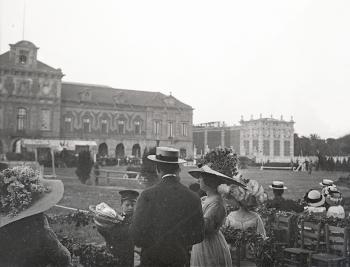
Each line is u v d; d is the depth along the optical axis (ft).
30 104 184.03
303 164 91.86
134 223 14.05
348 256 22.95
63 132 208.85
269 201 32.55
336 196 31.96
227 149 20.25
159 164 15.10
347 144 74.90
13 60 180.86
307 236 25.08
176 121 234.99
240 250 22.50
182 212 14.15
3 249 13.53
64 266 14.62
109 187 74.33
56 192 14.73
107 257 19.02
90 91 219.00
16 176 14.12
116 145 224.74
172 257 13.84
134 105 227.81
